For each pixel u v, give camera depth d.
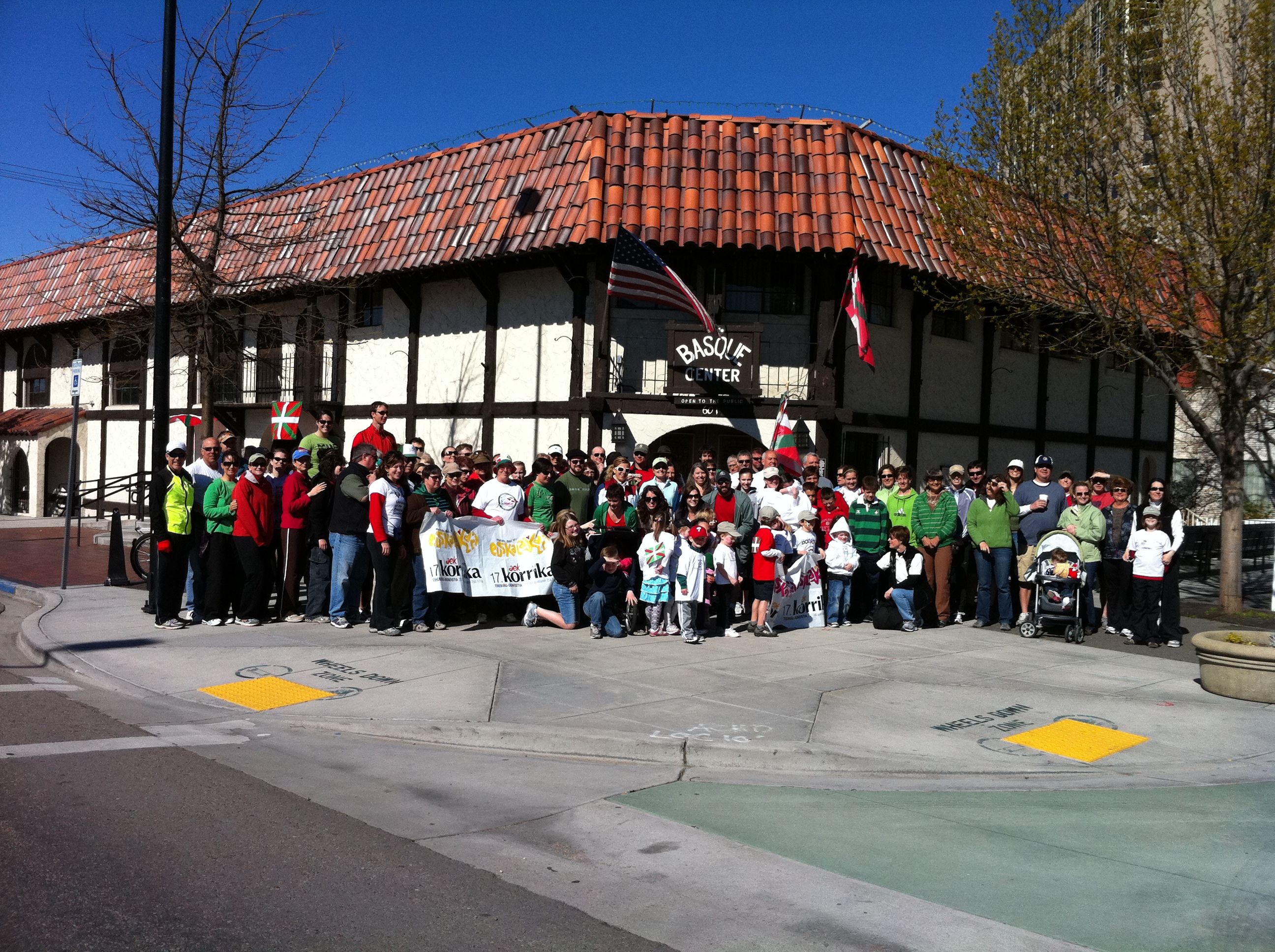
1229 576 13.98
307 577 11.80
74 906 4.26
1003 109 14.14
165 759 6.50
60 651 9.66
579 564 11.27
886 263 16.08
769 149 16.91
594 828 5.57
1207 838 5.61
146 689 8.46
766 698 8.45
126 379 26.84
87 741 6.81
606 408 16.73
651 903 4.59
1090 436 22.75
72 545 20.28
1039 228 14.38
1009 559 12.36
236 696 8.27
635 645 10.64
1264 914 4.59
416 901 4.50
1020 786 6.62
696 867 5.03
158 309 11.27
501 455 18.23
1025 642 11.54
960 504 13.34
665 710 7.95
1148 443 24.72
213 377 18.59
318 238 20.33
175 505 10.98
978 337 19.86
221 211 17.77
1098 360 22.38
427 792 6.12
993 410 20.25
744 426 16.77
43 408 30.19
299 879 4.67
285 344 22.34
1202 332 13.23
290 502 11.58
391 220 19.27
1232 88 12.96
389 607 10.76
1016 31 14.06
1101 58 13.53
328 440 12.55
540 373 17.81
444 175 19.09
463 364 19.09
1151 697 8.91
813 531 12.26
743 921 4.42
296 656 9.59
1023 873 5.03
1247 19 13.09
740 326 16.66
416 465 11.47
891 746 7.24
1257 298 12.96
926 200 17.22
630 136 17.02
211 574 11.15
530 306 18.00
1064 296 14.35
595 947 4.12
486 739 7.27
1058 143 13.68
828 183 16.52
